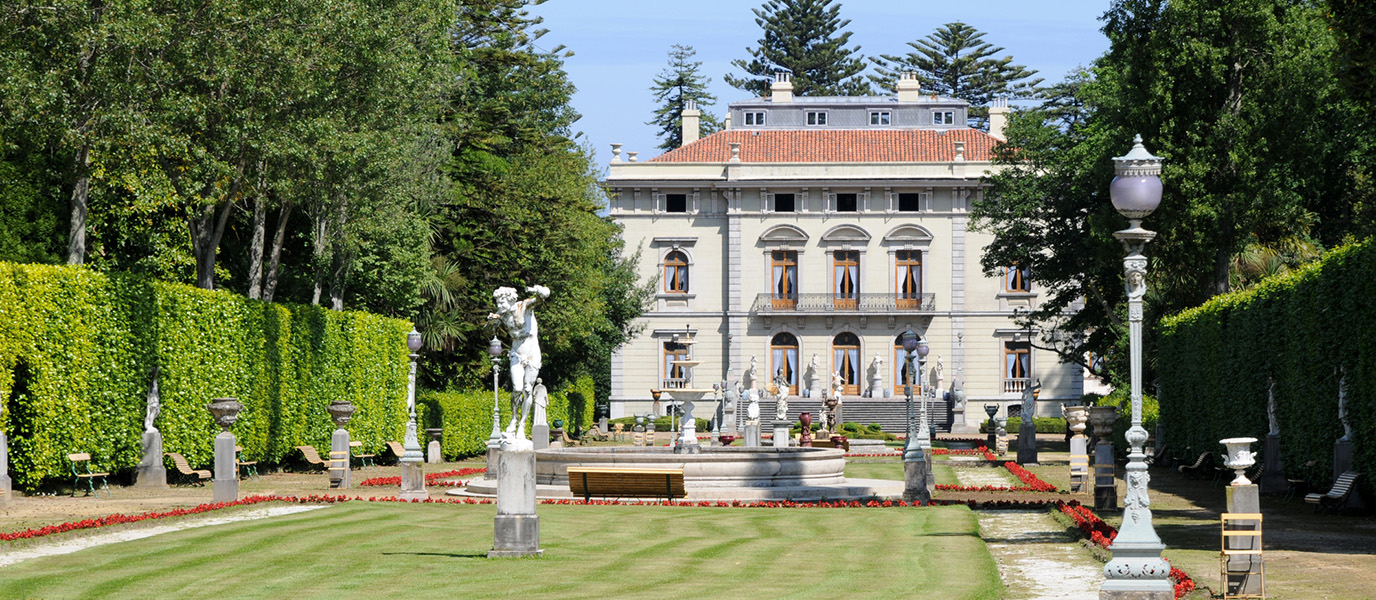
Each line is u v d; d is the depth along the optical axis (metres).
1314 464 23.98
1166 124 37.06
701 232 76.00
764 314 74.56
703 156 76.88
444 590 13.08
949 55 102.19
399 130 36.38
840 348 75.38
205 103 28.64
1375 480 20.73
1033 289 74.31
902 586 13.32
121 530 18.09
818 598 12.52
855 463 41.06
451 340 47.78
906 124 80.50
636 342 75.94
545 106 76.75
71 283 24.56
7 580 13.55
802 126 80.62
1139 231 12.91
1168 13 36.97
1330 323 22.75
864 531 18.73
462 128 52.75
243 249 41.47
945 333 74.62
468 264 49.66
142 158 28.81
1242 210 36.47
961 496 26.95
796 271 75.25
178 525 18.95
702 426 72.00
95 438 25.19
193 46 27.80
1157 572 11.94
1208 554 16.03
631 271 64.12
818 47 101.56
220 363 29.66
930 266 74.75
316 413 34.59
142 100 27.30
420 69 35.50
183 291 28.33
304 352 33.94
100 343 25.38
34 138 26.52
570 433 65.75
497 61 64.25
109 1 25.80
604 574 14.18
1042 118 56.12
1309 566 14.79
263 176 31.47
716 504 23.31
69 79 26.42
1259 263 41.91
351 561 15.10
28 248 32.78
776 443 42.56
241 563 14.88
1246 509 12.88
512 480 15.66
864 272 74.88
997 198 56.31
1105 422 23.69
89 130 27.03
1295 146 36.50
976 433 69.06
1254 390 27.91
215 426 29.44
